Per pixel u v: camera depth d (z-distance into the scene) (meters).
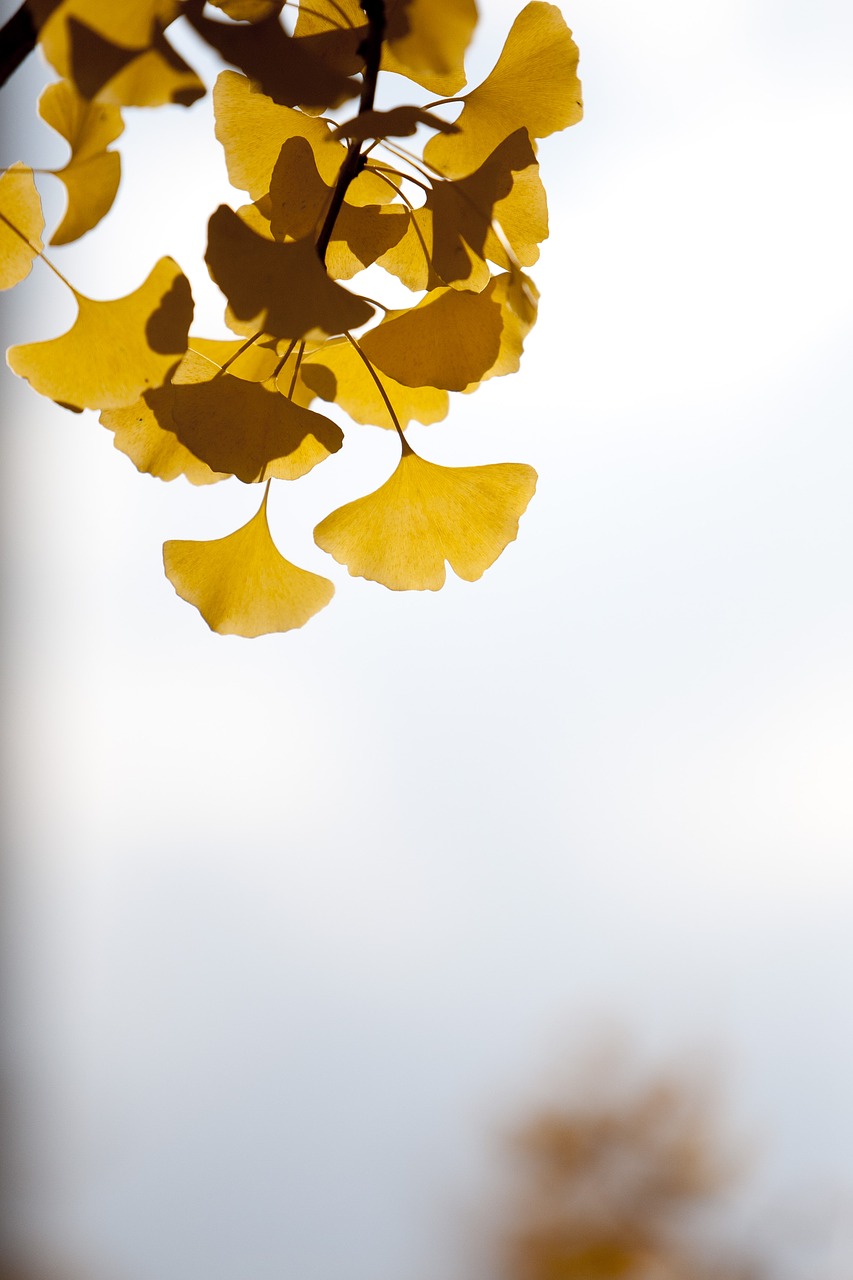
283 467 0.87
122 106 0.82
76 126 0.85
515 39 0.89
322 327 0.83
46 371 0.85
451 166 0.89
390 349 0.88
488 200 0.86
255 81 0.83
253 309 0.83
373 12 0.84
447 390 0.88
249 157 0.87
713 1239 2.29
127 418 0.89
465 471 0.93
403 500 0.93
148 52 0.81
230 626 0.93
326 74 0.83
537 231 0.88
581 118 0.89
